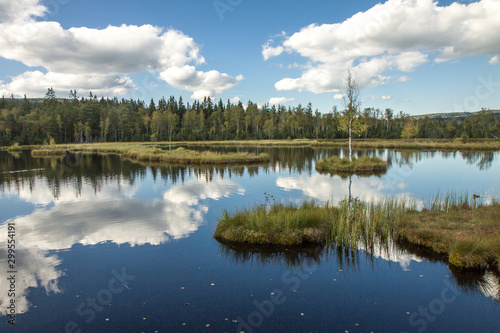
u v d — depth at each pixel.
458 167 25.88
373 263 7.46
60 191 17.41
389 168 25.78
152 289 6.36
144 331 4.96
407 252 8.06
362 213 9.66
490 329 4.96
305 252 8.16
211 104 138.00
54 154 47.69
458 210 10.75
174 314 5.45
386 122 104.94
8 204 14.22
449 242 7.80
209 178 21.59
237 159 32.25
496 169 24.34
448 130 81.31
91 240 9.30
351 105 27.53
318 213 9.86
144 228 10.39
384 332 4.88
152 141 84.69
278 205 11.46
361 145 55.78
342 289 6.29
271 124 99.19
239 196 15.23
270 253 8.15
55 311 5.59
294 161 32.81
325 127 108.25
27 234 9.92
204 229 10.19
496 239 7.48
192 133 97.75
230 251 8.32
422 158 33.94
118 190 17.55
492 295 6.00
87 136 87.81
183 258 7.91
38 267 7.50
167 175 23.52
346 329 4.96
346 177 21.30
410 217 10.02
